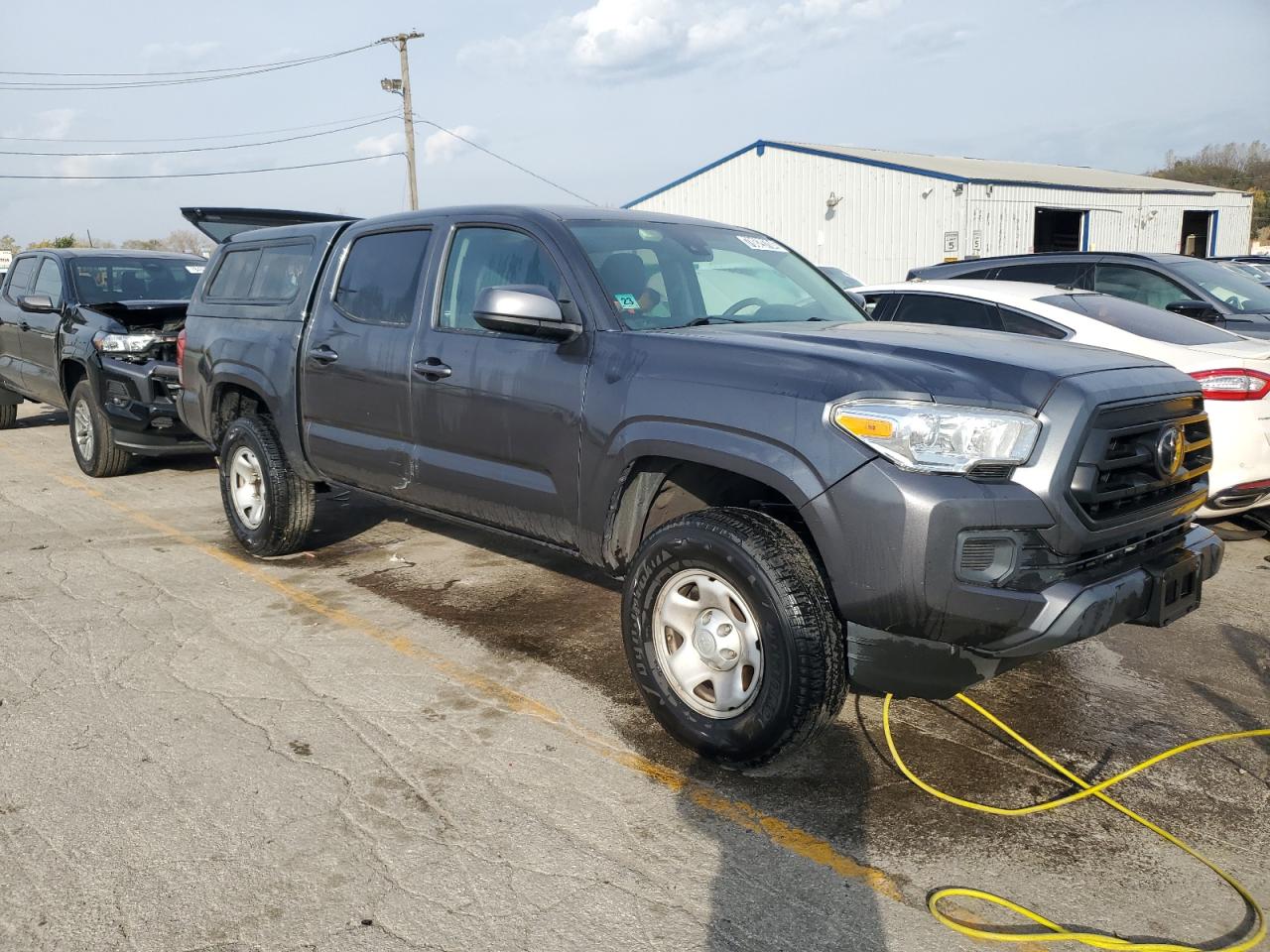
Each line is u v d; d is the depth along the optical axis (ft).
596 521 11.91
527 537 13.43
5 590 16.84
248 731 11.61
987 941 8.02
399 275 15.33
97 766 10.73
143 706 12.26
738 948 7.91
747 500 11.96
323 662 13.75
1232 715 12.25
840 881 8.84
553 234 13.08
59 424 37.14
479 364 13.32
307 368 16.65
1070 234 100.37
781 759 10.28
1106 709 12.44
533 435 12.61
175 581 17.42
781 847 9.36
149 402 24.34
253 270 18.92
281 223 22.80
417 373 14.26
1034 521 9.19
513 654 14.11
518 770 10.78
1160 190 103.55
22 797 10.06
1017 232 89.20
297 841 9.33
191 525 21.56
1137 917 8.34
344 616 15.66
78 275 28.45
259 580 17.51
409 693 12.76
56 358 27.91
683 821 9.79
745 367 10.53
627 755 11.16
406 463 14.83
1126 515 9.96
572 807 10.02
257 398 18.80
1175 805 10.14
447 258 14.53
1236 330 23.18
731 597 10.39
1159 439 10.30
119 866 8.91
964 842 9.46
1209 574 11.12
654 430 11.00
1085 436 9.44
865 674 9.86
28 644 14.34
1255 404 17.13
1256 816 9.93
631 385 11.39
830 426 9.64
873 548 9.30
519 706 12.41
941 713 12.34
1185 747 11.34
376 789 10.32
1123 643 14.67
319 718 12.00
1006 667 9.78
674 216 15.15
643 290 12.73
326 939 7.96
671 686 11.05
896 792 10.39
